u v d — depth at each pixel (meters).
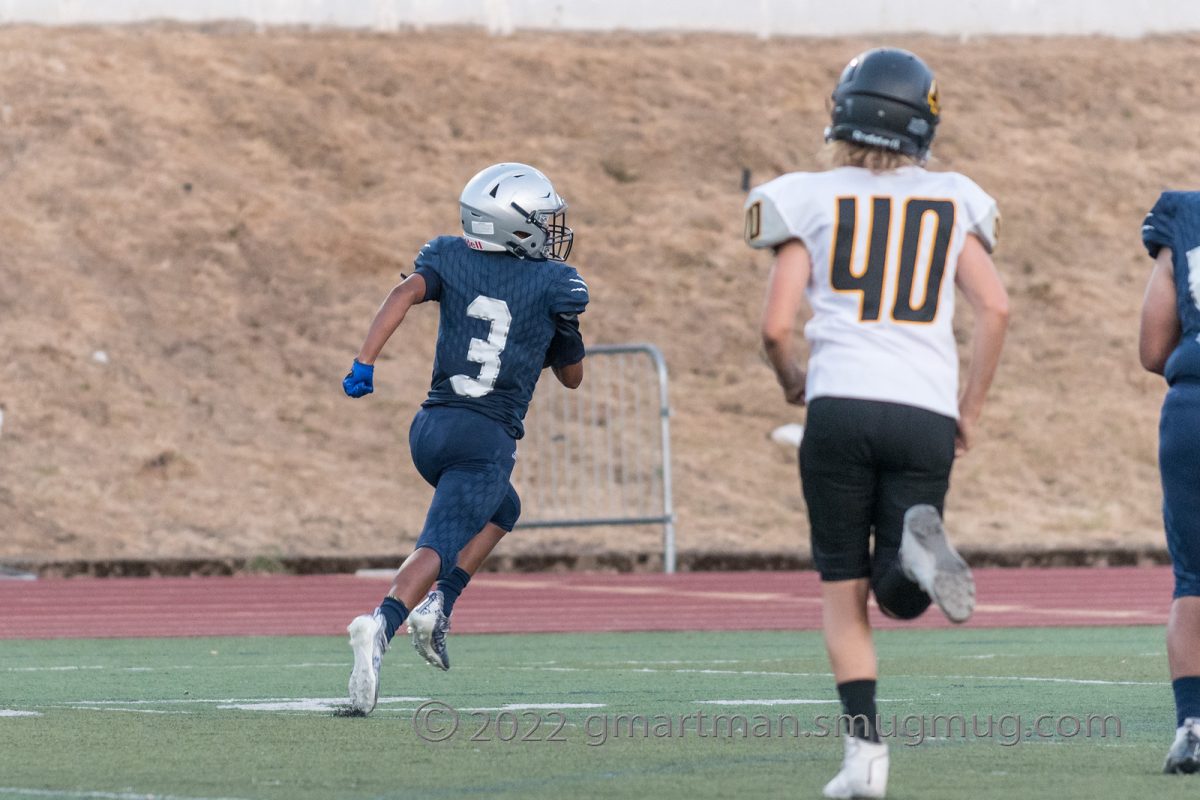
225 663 32.03
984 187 103.88
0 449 74.44
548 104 105.56
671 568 64.12
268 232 91.31
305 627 42.03
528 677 28.75
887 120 15.60
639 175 101.44
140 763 17.83
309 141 98.75
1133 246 102.06
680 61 111.44
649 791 15.90
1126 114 113.81
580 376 24.50
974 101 112.06
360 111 102.06
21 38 102.19
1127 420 86.88
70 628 41.72
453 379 23.05
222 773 17.09
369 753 18.69
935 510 14.66
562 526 62.97
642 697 25.30
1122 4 123.12
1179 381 17.89
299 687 27.20
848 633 15.45
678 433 81.75
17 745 19.36
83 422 77.06
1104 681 27.61
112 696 25.72
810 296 15.77
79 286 85.06
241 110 99.94
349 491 75.56
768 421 84.31
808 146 105.12
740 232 97.88
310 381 83.19
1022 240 100.50
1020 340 92.62
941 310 15.47
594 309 90.06
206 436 78.06
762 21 116.69
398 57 107.25
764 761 18.12
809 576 62.22
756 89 109.38
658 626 41.75
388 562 67.31
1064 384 89.44
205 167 94.81
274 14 109.38
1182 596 17.61
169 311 85.25
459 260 23.20
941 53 117.25
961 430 15.70
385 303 22.89
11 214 88.31
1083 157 109.00
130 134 95.62
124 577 64.50
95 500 72.25
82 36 104.00
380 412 81.81
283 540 70.81
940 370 15.35
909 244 15.41
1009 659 32.25
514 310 23.06
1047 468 82.44
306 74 104.12
